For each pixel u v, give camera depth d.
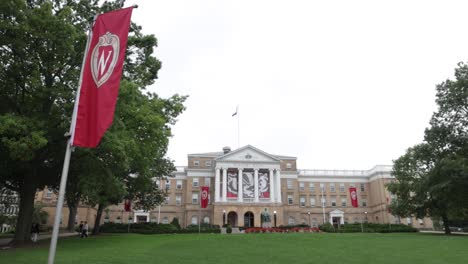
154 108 28.00
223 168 78.62
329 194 89.31
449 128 43.84
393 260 18.59
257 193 77.25
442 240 30.08
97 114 11.53
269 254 20.73
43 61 23.23
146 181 40.50
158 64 30.98
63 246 24.20
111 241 29.02
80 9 25.83
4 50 22.08
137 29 29.89
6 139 19.20
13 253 19.25
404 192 52.28
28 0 23.94
